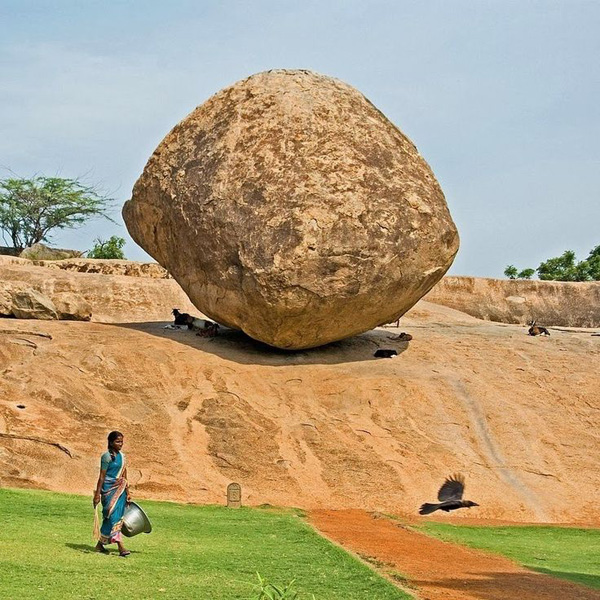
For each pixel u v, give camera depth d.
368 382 23.25
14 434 19.27
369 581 11.14
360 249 22.44
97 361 22.44
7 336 23.38
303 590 10.26
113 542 11.16
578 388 24.58
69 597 8.66
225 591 9.56
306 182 22.73
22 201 46.31
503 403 23.38
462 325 31.77
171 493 18.53
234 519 16.02
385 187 23.22
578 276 52.16
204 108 24.83
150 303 31.81
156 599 8.94
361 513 18.56
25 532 12.20
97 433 20.03
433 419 22.34
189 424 20.91
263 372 23.44
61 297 27.52
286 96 24.08
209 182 23.34
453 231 23.73
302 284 22.23
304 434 21.20
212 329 25.70
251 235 22.44
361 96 25.06
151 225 25.22
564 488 20.56
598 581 13.07
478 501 19.66
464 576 12.62
